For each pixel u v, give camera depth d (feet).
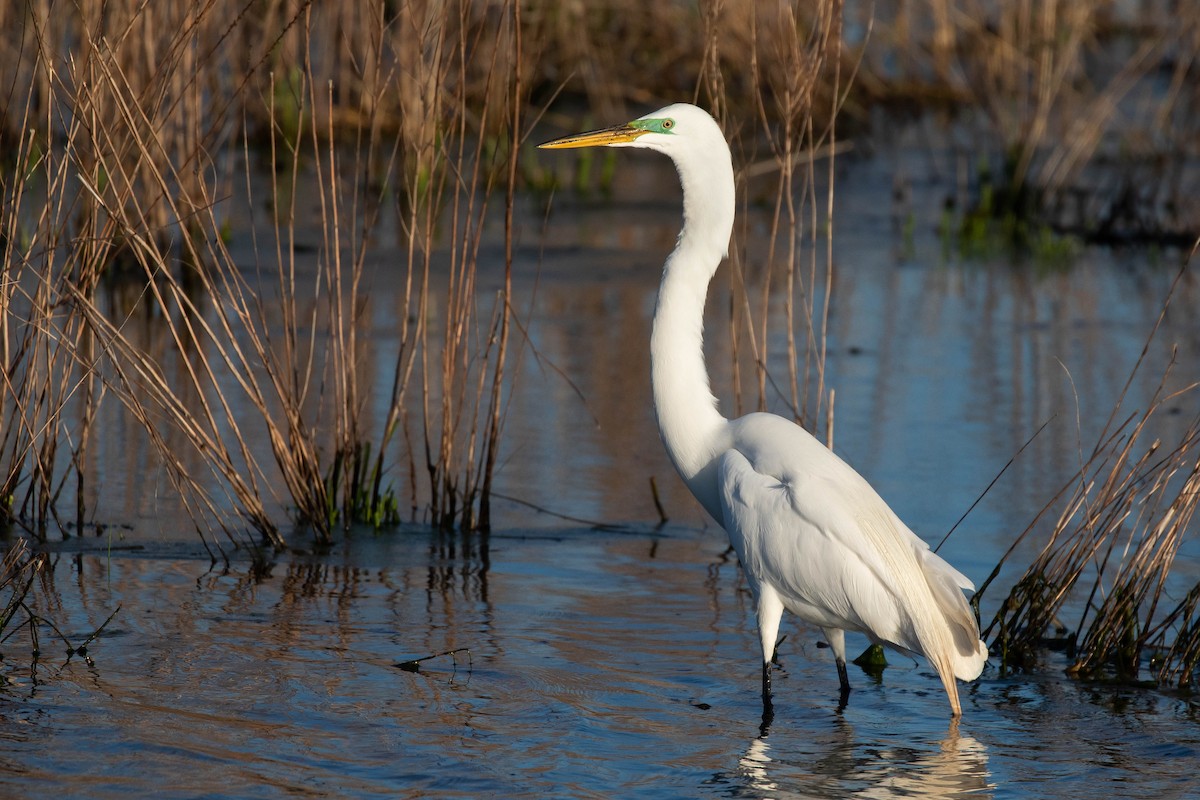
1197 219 82.28
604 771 24.08
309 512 36.22
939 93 113.70
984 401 49.06
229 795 22.36
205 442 35.42
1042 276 70.03
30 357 36.27
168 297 57.36
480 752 24.47
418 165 37.70
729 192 30.66
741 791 23.61
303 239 66.28
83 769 22.91
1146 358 54.70
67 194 54.34
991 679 29.71
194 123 52.42
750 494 27.76
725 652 30.14
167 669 27.22
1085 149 89.97
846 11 113.60
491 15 76.28
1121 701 28.43
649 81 102.42
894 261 71.72
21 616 29.53
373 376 48.96
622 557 35.76
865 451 43.52
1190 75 108.68
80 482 35.40
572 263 67.31
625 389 49.49
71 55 34.32
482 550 35.91
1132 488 31.27
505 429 45.21
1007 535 37.19
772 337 56.54
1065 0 98.89
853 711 27.50
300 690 26.61
